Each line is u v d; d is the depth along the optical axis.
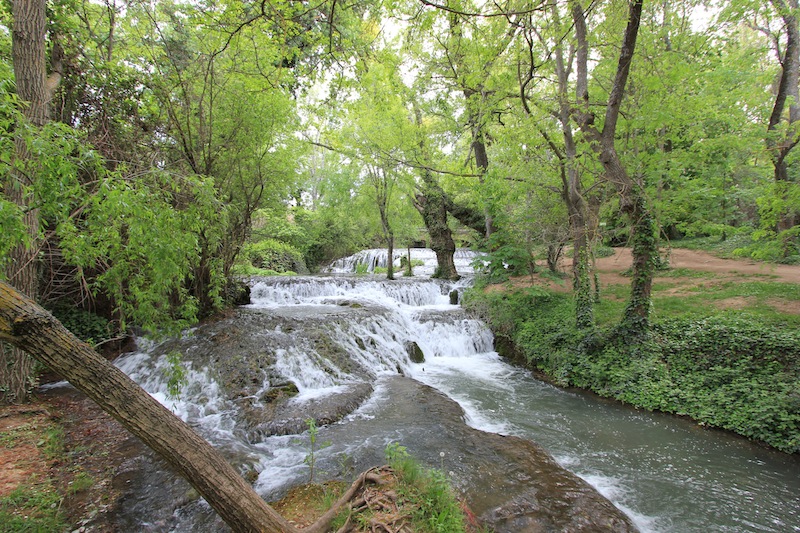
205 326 9.59
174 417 2.25
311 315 10.73
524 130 8.84
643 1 7.04
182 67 8.84
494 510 4.13
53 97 6.70
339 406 6.71
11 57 6.68
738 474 5.29
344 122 13.31
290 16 5.40
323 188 22.44
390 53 8.87
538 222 12.46
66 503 3.90
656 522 4.32
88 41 7.65
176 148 8.63
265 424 6.00
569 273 15.17
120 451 5.00
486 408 7.51
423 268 23.05
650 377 7.82
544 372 9.53
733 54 11.25
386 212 17.44
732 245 16.92
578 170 9.12
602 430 6.59
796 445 5.68
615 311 10.26
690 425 6.71
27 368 6.39
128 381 2.13
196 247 4.20
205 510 3.98
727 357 7.38
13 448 4.73
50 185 2.99
